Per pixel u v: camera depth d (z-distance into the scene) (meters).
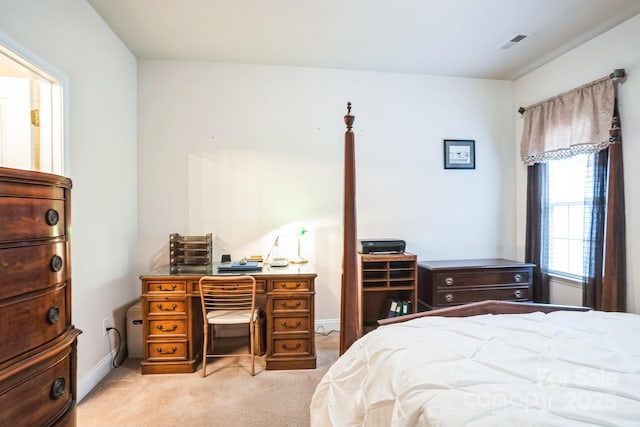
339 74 3.10
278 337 2.33
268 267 2.62
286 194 3.03
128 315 2.52
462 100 3.29
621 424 0.72
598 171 2.43
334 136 3.10
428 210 3.25
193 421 1.75
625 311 2.26
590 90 2.49
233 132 2.97
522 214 3.31
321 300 3.08
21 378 0.92
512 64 3.01
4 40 1.41
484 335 1.26
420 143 3.24
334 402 1.30
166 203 2.89
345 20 2.30
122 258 2.55
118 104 2.50
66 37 1.86
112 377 2.21
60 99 1.80
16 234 0.91
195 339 2.39
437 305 2.79
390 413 0.95
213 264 2.78
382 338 1.33
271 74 3.01
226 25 2.35
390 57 2.87
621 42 2.33
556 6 2.13
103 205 2.27
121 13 2.20
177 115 2.90
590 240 2.46
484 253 3.35
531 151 3.04
